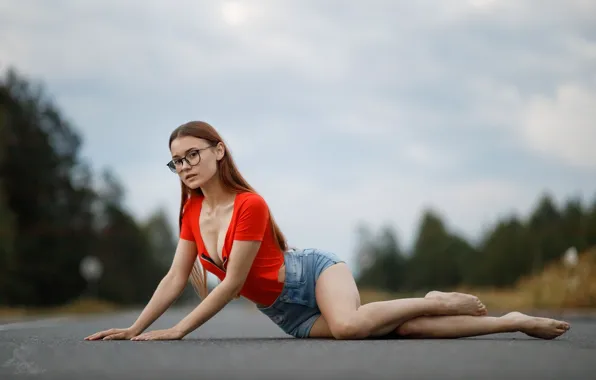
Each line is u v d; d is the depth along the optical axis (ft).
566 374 8.59
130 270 180.86
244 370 9.00
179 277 15.83
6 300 115.96
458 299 14.61
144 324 15.43
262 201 14.99
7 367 9.49
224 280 14.92
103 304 98.22
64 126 149.69
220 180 15.24
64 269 136.15
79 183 152.97
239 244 14.75
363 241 338.34
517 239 192.95
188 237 15.83
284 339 15.21
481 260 210.18
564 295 55.01
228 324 35.65
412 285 272.72
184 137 15.05
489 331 14.32
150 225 300.40
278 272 15.24
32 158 136.56
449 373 8.66
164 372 8.86
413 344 12.67
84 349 11.97
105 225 171.12
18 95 143.84
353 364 9.59
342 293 14.93
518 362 9.78
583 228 144.97
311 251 15.61
